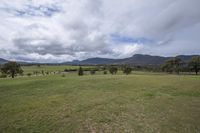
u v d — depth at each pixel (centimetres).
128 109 1387
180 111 1311
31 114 1316
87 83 2916
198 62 7812
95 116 1238
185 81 2905
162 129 995
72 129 1031
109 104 1548
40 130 1027
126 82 2934
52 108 1460
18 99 1827
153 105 1487
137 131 979
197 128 1001
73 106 1505
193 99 1684
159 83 2744
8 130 1037
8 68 8100
